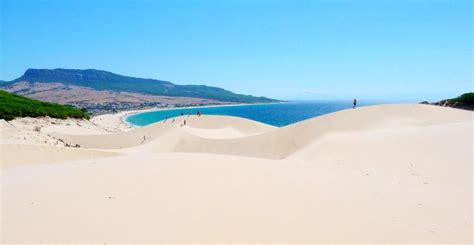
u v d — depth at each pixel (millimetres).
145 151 34031
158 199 6988
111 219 5844
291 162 12836
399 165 12359
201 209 6434
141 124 116875
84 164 11984
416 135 16719
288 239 5215
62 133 48906
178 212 6246
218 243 5012
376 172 11344
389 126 25734
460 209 6922
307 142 25828
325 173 10719
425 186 9047
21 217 5918
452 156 12352
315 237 5328
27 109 60531
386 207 6965
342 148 17578
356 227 5789
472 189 8578
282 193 7730
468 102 64875
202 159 12234
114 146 42625
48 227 5465
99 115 153375
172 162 11375
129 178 8789
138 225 5602
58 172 10312
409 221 6168
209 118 47781
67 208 6395
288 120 136750
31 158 16406
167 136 38469
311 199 7336
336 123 27516
